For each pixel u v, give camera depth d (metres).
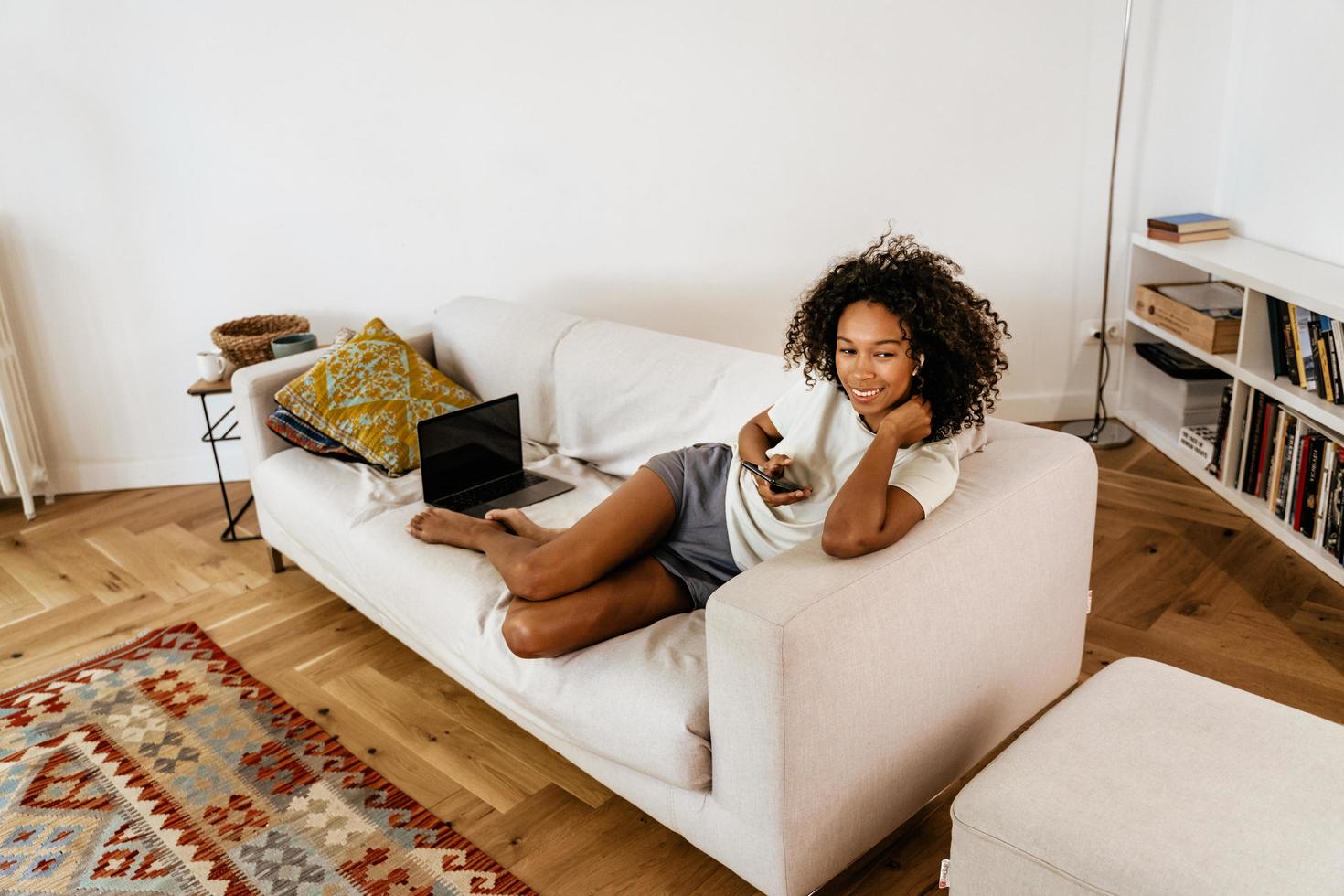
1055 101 3.41
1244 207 3.35
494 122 3.32
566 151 3.37
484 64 3.26
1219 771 1.44
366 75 3.24
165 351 3.44
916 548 1.61
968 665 1.75
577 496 2.42
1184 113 3.42
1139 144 3.45
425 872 1.83
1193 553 2.78
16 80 3.10
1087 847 1.34
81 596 2.86
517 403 2.54
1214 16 3.31
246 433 2.76
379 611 2.38
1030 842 1.37
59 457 3.51
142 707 2.34
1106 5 3.31
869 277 1.69
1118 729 1.54
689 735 1.61
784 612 1.45
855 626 1.52
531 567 1.85
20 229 3.23
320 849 1.89
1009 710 1.91
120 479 3.55
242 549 3.09
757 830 1.57
